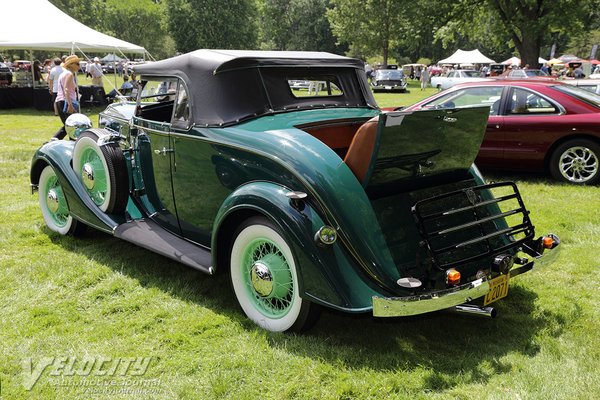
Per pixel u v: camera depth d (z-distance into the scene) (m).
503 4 23.45
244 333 3.16
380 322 3.28
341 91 4.11
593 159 6.75
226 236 3.30
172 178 3.79
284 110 3.67
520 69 21.44
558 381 2.65
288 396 2.58
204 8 54.84
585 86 10.36
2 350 2.98
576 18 21.75
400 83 30.97
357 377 2.72
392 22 47.34
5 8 16.17
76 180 4.35
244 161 3.17
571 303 3.56
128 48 18.19
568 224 5.23
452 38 25.38
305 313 2.94
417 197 3.10
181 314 3.42
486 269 3.11
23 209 5.76
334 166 2.88
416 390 2.62
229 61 3.48
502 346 3.03
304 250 2.76
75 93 9.56
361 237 2.77
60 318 3.36
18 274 4.02
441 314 3.36
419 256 2.93
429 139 2.94
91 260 4.29
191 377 2.75
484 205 3.18
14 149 9.65
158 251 3.64
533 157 7.02
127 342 3.08
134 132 4.18
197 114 3.51
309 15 69.44
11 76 21.48
